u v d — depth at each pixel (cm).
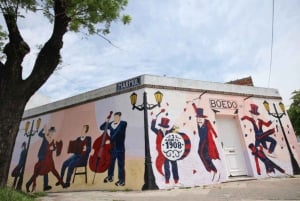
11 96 703
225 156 1084
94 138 1078
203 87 1124
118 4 862
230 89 1193
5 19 746
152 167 898
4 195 582
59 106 1293
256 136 1159
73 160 1118
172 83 1059
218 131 1108
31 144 1357
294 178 1012
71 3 777
